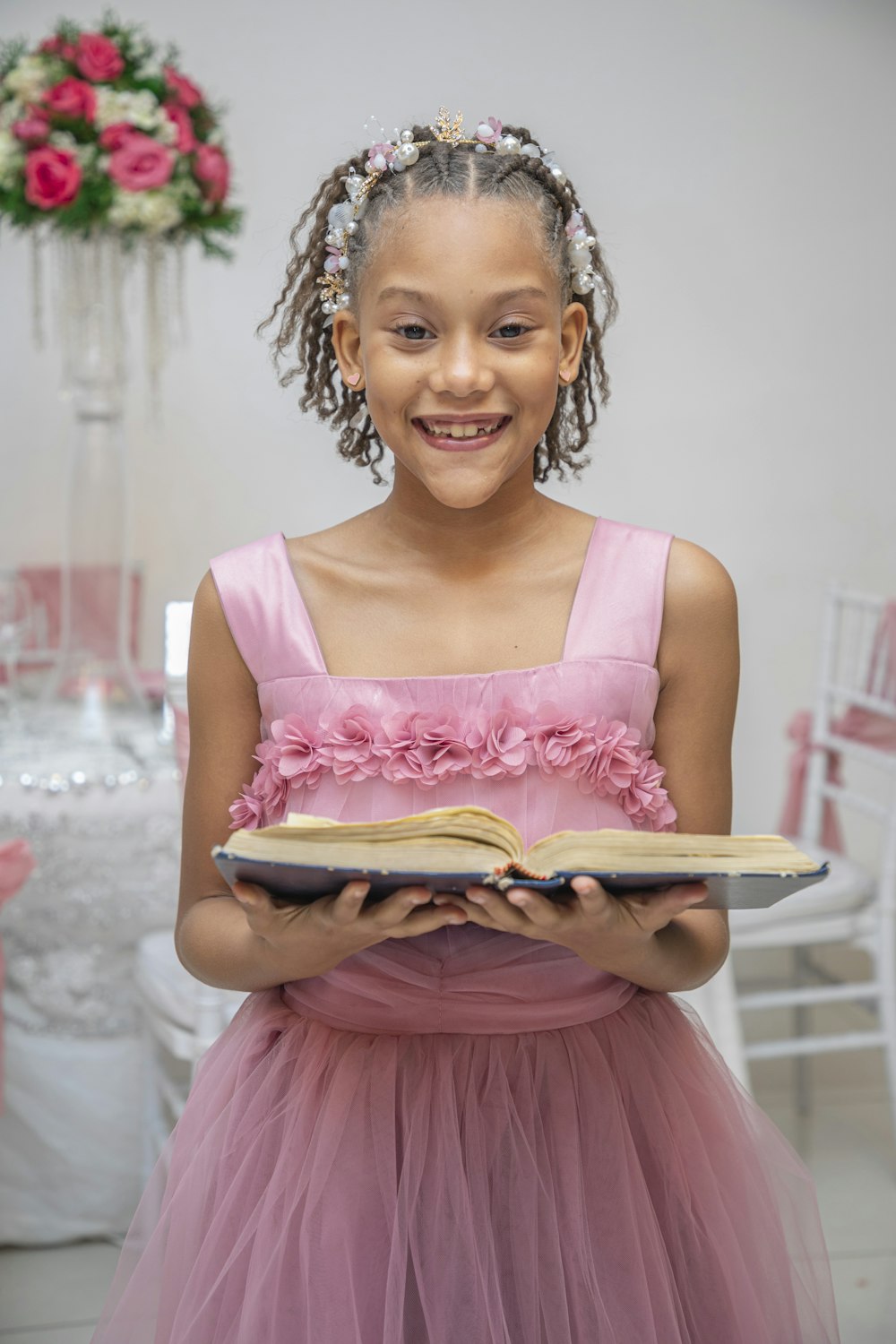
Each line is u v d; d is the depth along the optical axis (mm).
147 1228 1253
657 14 3518
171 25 3365
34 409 3379
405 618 1089
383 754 1025
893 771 2531
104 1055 2299
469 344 972
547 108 3506
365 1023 1047
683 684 1103
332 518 3547
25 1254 2312
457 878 821
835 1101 2971
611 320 1241
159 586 3465
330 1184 1006
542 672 1053
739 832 3691
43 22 3311
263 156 3416
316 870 817
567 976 1045
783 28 3555
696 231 3572
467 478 998
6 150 2359
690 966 1064
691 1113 1077
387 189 1022
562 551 1114
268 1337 984
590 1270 992
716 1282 1036
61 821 2227
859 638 2795
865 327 3650
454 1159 1001
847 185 3611
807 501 3670
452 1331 971
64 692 2484
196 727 1146
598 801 1042
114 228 2457
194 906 1134
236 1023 1160
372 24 3436
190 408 3441
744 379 3621
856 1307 2164
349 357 1098
